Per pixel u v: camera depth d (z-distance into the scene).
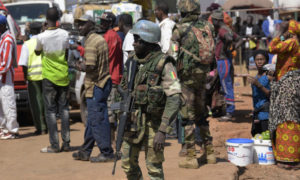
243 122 13.66
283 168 9.54
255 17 28.28
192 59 8.27
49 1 20.05
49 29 10.62
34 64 13.52
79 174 8.73
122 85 6.43
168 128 5.90
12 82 13.09
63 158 10.34
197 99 8.52
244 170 9.15
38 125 13.91
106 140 9.63
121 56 10.83
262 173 9.09
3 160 10.38
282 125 9.46
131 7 16.02
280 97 9.52
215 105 11.84
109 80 9.45
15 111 13.13
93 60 9.15
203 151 9.98
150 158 6.23
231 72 13.62
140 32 6.00
